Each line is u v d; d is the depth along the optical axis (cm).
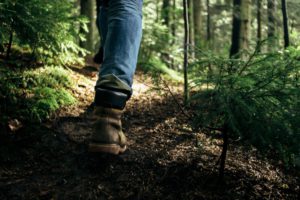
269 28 893
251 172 244
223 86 218
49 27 359
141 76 521
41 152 242
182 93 438
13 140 250
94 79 423
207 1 1346
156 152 253
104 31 194
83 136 266
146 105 356
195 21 1211
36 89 315
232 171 241
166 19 1091
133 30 166
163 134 285
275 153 271
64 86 357
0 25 335
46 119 283
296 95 213
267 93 215
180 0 1526
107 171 227
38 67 372
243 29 860
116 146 169
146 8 875
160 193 213
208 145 272
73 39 403
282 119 210
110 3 172
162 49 887
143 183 219
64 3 400
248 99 215
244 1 858
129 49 164
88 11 695
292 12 827
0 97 291
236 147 274
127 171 228
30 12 347
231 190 223
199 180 227
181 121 313
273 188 231
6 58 378
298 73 225
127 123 302
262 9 998
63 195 204
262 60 225
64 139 259
